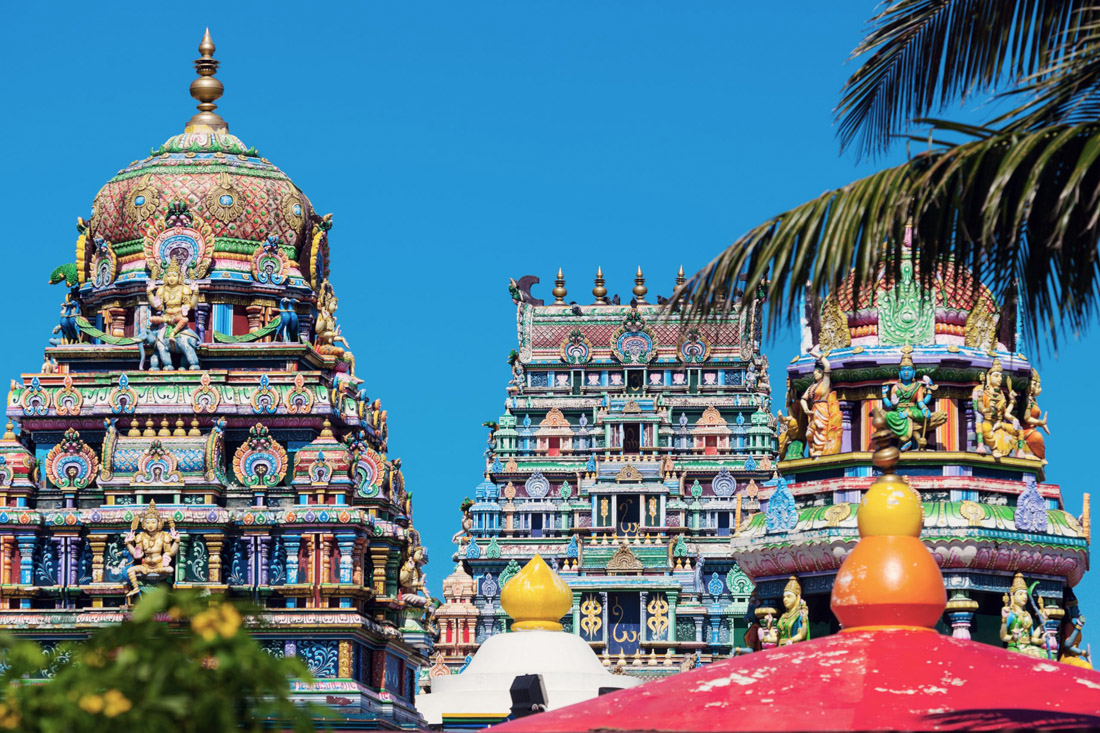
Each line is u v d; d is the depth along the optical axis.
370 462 44.72
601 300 114.75
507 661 41.16
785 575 46.75
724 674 21.95
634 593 95.12
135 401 44.06
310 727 15.80
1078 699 20.42
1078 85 18.52
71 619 41.69
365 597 43.19
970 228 18.77
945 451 46.84
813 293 19.19
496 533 103.06
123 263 46.88
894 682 20.84
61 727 14.92
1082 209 18.30
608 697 22.25
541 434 106.31
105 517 43.00
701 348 107.31
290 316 46.12
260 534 43.00
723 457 103.44
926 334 47.41
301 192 48.66
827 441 47.59
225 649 15.51
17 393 44.41
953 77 20.45
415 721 43.28
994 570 45.56
